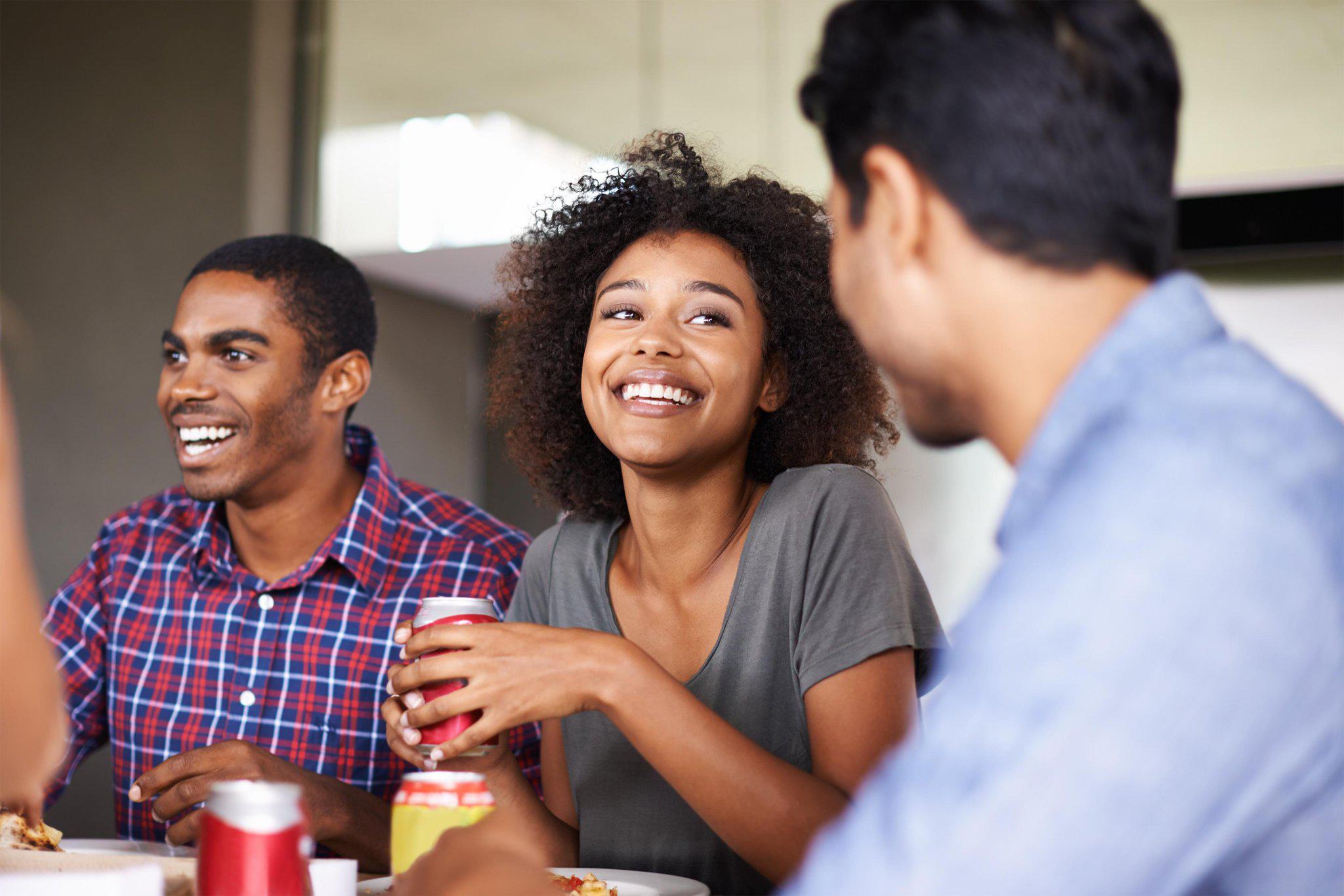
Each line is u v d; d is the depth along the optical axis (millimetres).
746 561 1163
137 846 1142
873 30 572
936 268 563
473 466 4020
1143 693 442
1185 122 2668
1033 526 504
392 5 3371
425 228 3289
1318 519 470
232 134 3346
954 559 3008
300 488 1563
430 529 1613
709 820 936
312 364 1542
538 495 1412
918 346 582
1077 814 441
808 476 1188
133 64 3484
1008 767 450
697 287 1175
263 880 613
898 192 562
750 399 1195
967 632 499
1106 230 539
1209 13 2646
